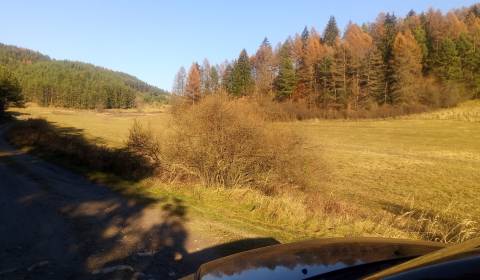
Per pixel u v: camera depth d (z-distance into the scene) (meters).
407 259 3.12
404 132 62.31
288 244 3.66
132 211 9.43
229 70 55.38
